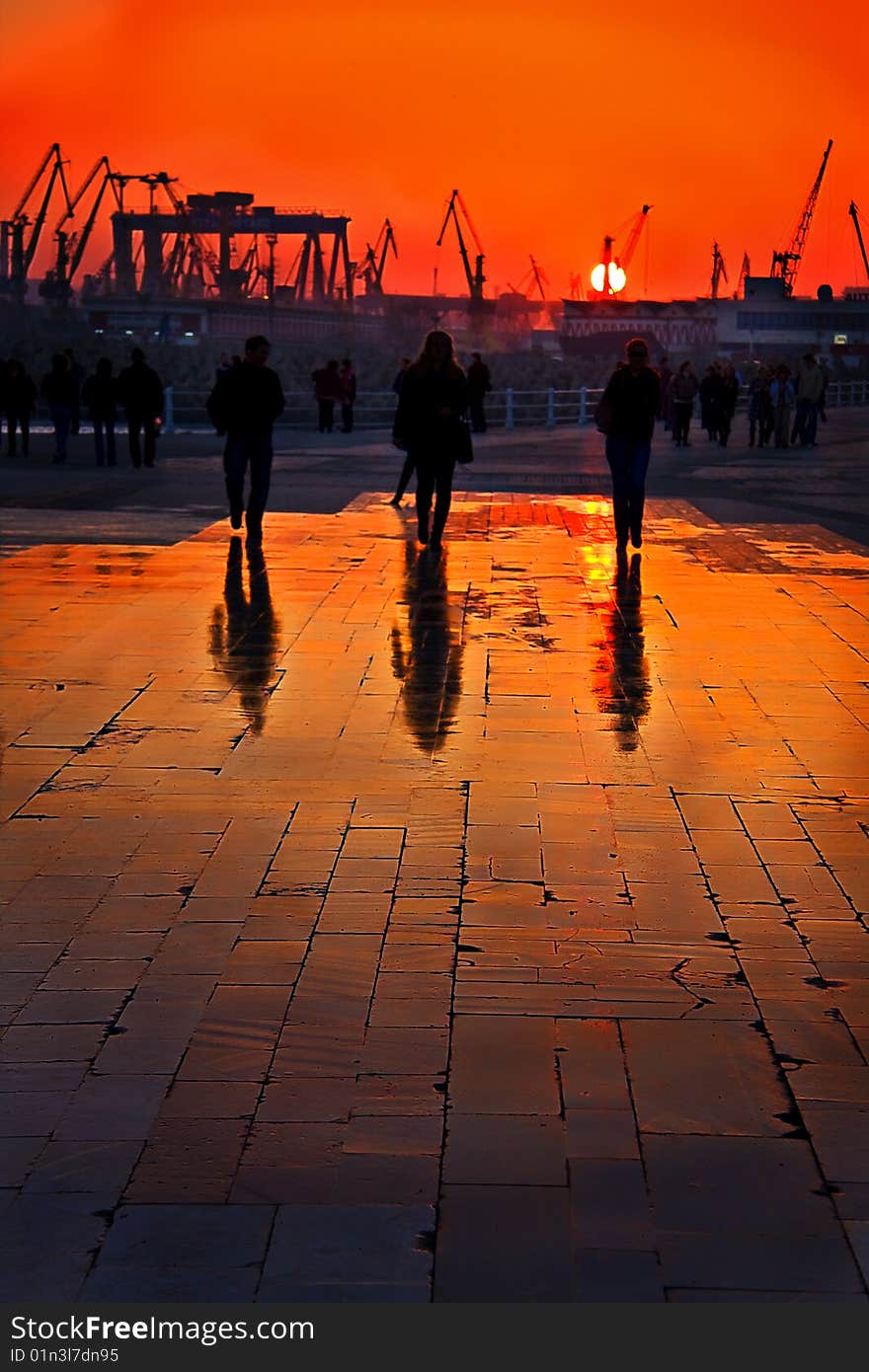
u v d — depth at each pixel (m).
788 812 6.34
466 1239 3.20
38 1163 3.49
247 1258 3.13
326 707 8.10
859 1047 4.15
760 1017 4.34
